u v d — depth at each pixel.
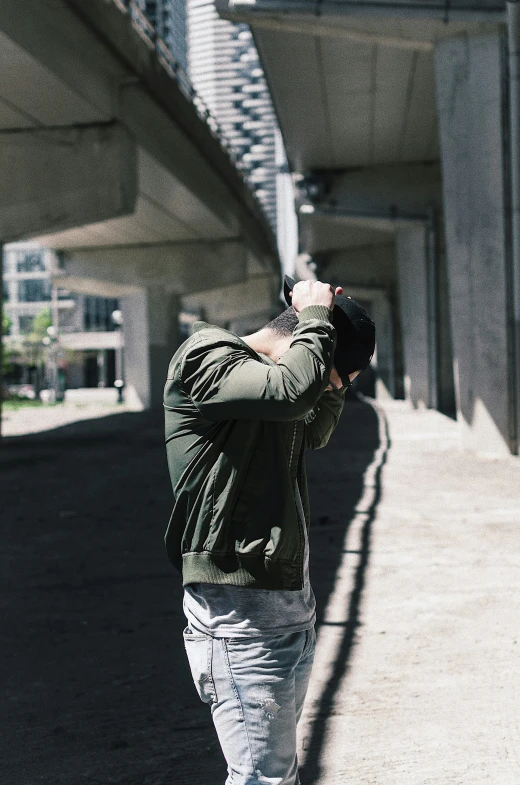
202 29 185.50
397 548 7.72
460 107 15.36
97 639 5.34
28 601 6.34
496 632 5.20
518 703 4.07
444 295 34.09
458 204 15.52
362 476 13.04
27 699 4.31
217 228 37.38
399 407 37.75
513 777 3.31
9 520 10.20
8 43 14.93
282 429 2.09
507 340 15.35
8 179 21.06
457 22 14.92
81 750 3.68
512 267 15.16
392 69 22.11
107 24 18.36
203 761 3.54
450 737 3.71
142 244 41.69
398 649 4.92
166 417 2.11
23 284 113.19
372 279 49.78
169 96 23.84
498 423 15.56
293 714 2.05
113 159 20.48
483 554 7.38
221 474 2.01
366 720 3.91
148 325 43.47
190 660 2.09
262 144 186.25
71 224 20.78
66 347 83.38
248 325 90.81
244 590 2.00
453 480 12.26
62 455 18.59
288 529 2.02
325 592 6.25
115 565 7.56
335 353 2.17
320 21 15.91
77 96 18.16
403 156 31.67
